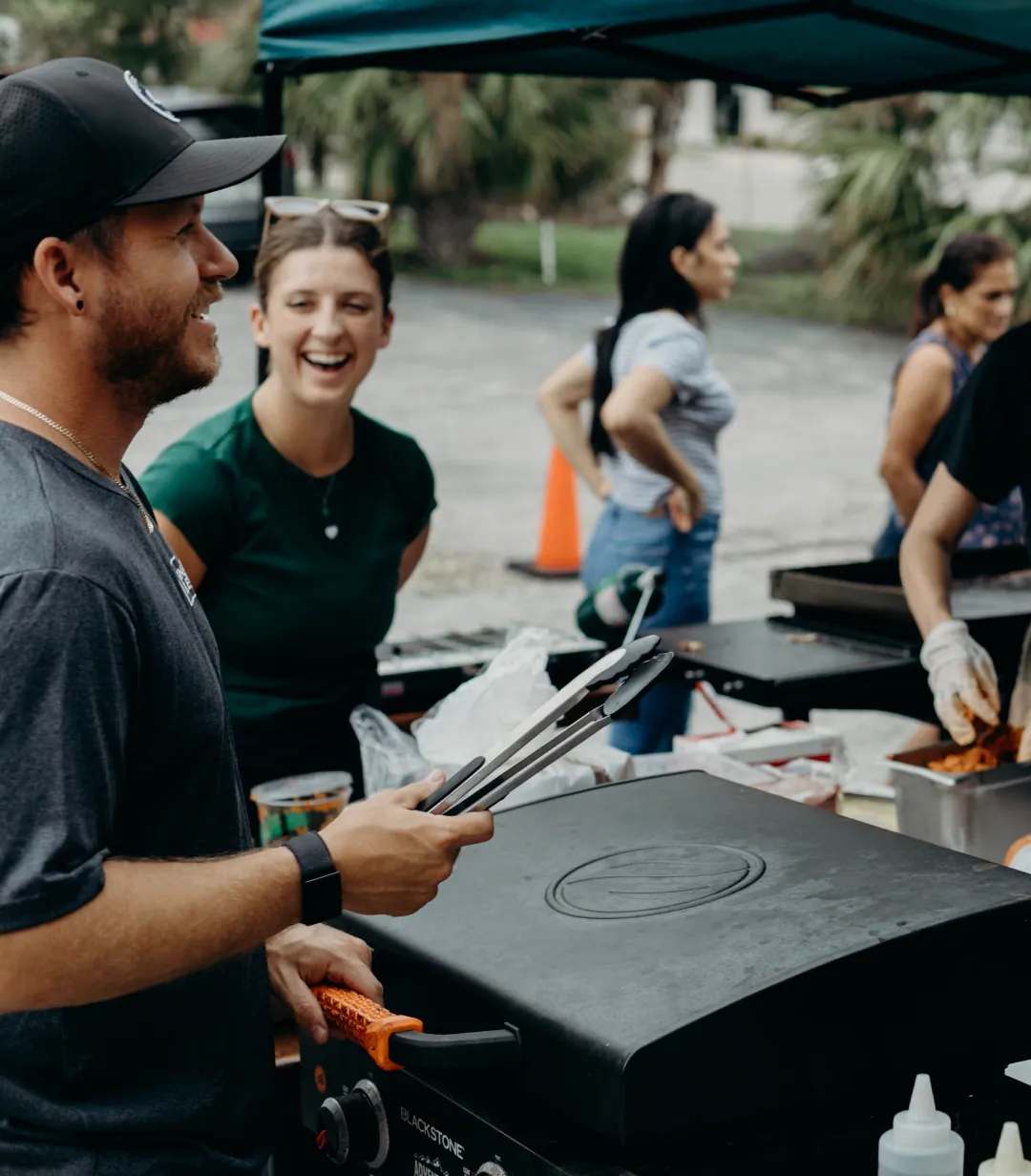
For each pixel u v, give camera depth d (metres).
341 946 1.42
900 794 1.97
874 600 2.83
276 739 2.21
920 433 3.97
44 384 1.18
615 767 1.93
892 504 4.09
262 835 1.98
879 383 11.72
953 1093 1.25
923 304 4.06
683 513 3.69
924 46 2.77
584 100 14.66
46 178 1.12
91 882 1.07
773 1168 1.17
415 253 16.78
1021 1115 1.26
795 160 21.08
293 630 2.17
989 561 3.37
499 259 17.31
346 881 1.20
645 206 3.69
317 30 2.60
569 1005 1.17
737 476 8.95
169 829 1.23
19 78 1.15
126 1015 1.22
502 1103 1.24
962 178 11.56
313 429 2.14
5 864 1.04
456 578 6.96
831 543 7.53
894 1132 1.16
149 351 1.19
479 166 15.27
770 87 3.12
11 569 1.06
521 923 1.32
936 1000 1.23
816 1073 1.18
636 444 3.61
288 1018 1.71
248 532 2.14
